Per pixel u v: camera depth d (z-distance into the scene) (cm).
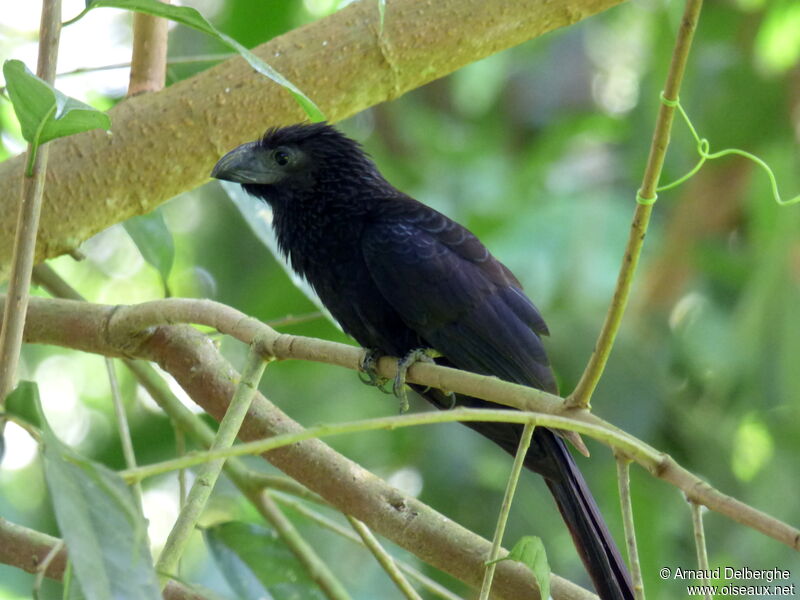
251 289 1417
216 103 763
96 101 1115
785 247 1301
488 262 912
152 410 1396
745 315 1323
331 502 736
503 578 688
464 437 1379
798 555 1189
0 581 1146
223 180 924
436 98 2052
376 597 1276
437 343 882
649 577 1178
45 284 862
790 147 1369
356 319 932
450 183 1619
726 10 1426
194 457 450
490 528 1320
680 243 1466
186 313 711
